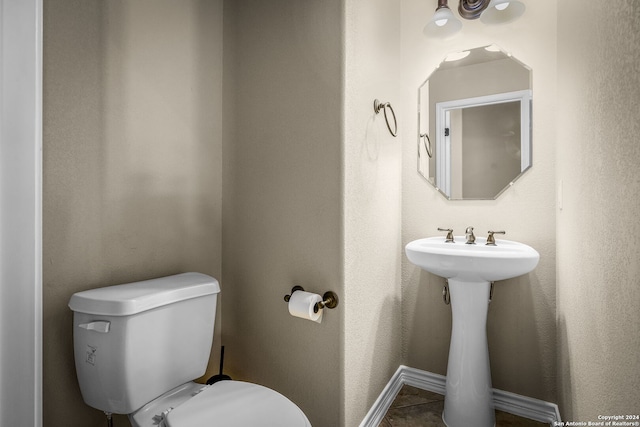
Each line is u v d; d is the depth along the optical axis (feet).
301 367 4.56
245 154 5.12
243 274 5.15
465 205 5.82
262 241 4.93
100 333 3.33
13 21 3.08
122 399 3.31
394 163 5.92
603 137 2.56
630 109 2.02
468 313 4.81
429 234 6.08
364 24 4.74
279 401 3.30
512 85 5.50
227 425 2.91
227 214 5.33
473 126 5.77
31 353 3.19
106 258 3.99
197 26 5.00
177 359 3.78
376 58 5.16
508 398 5.45
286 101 4.68
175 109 4.71
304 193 4.52
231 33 5.31
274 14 4.83
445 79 5.97
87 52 3.78
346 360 4.26
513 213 5.48
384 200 5.46
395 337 5.98
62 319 3.62
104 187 3.95
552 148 5.23
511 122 5.50
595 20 2.82
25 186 3.15
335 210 4.26
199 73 5.03
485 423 4.75
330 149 4.30
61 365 3.62
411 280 6.19
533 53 5.37
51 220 3.53
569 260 3.93
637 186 1.91
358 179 4.56
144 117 4.34
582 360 3.26
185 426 2.87
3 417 3.09
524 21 5.42
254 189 5.02
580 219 3.32
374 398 5.09
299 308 4.08
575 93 3.61
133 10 4.21
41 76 3.22
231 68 5.29
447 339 5.91
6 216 3.08
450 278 4.72
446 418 5.01
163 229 4.58
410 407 5.48
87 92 3.79
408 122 6.24
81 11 3.72
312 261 4.45
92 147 3.84
